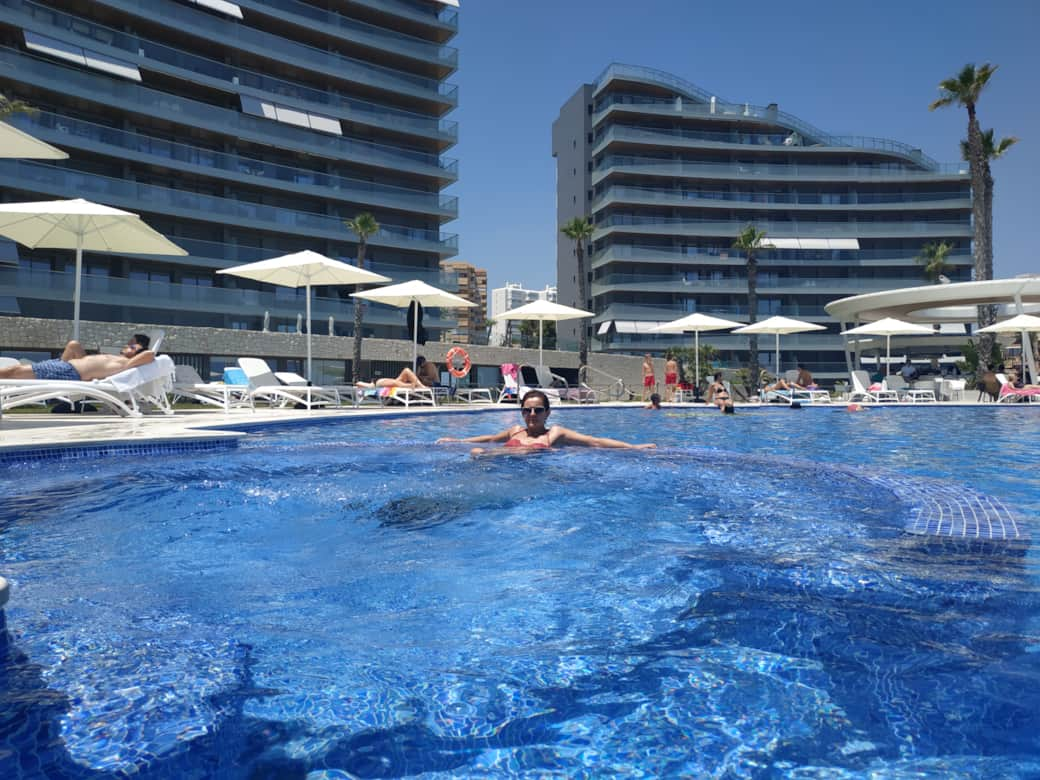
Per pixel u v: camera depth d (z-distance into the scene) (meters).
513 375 17.80
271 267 13.40
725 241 53.06
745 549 2.62
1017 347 30.61
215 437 5.92
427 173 39.78
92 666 1.55
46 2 29.31
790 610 1.93
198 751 1.19
